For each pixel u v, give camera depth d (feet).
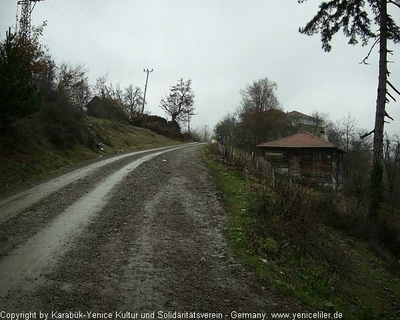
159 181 51.88
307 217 33.83
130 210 35.32
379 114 48.34
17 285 18.38
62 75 126.41
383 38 47.21
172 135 202.80
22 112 50.96
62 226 29.04
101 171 59.26
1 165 46.32
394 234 51.16
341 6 47.65
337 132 189.78
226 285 20.39
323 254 31.45
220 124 212.64
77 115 91.56
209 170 64.34
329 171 101.86
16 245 24.23
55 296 17.48
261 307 18.29
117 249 24.76
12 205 34.83
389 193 114.32
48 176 52.54
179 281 20.39
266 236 29.94
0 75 47.32
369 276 33.04
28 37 83.35
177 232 29.45
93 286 18.90
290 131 173.78
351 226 49.14
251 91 176.86
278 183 41.63
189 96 220.43
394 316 24.59
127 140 125.08
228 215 35.14
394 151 150.92
